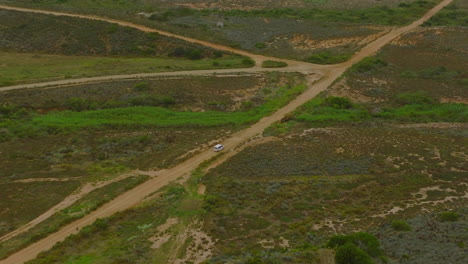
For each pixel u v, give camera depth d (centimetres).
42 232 3556
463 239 2978
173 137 5384
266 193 4025
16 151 4984
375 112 6225
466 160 4584
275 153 4838
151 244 3356
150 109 6141
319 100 6500
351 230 3422
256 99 6619
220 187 4169
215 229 3503
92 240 3453
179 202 3956
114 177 4481
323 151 4850
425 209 3706
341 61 8238
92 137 5428
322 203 3878
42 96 6562
